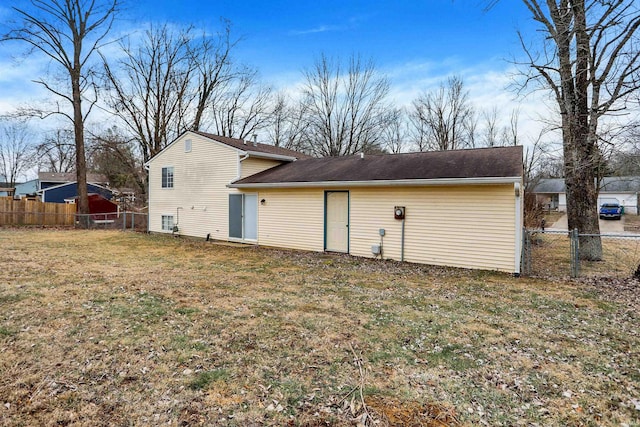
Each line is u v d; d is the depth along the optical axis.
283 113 29.50
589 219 9.65
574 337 4.35
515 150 9.73
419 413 2.80
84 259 9.56
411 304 5.66
